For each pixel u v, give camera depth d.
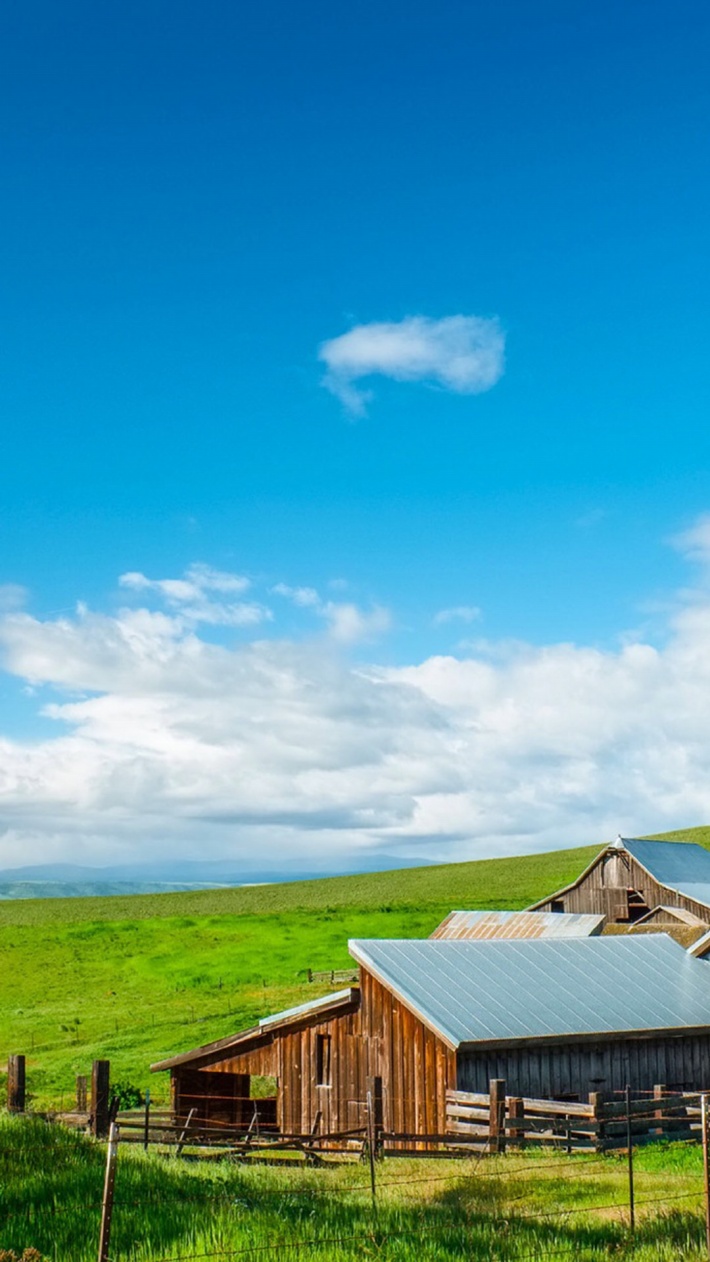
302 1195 17.72
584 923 61.88
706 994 37.62
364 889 163.50
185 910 145.75
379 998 33.66
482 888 150.38
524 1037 31.23
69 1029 66.88
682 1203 17.72
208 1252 13.30
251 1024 65.12
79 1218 15.10
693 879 72.44
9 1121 21.67
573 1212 17.08
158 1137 30.09
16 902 162.38
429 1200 18.19
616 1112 26.03
